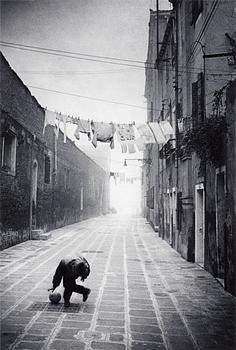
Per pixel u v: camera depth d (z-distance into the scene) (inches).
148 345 180.1
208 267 363.3
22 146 562.6
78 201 1221.1
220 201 330.3
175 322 214.5
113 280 326.3
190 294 278.8
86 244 594.2
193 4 434.3
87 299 262.4
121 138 367.2
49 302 252.2
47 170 776.9
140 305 248.4
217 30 357.4
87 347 176.1
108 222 1268.5
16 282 311.4
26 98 572.4
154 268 386.0
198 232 420.8
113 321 214.7
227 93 293.9
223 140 306.3
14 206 538.0
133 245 591.2
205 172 372.8
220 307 245.1
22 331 196.1
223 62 357.1
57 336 189.6
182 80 492.4
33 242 601.6
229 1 350.0
